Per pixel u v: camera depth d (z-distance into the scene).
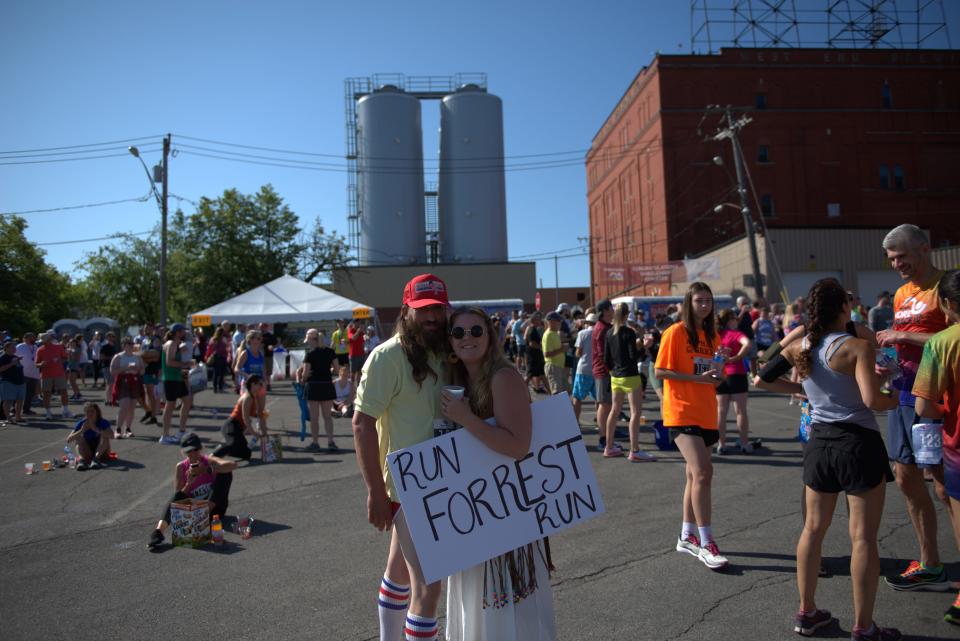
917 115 44.88
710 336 4.53
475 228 48.81
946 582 3.86
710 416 4.43
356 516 5.89
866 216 43.81
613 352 7.73
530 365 12.94
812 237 33.06
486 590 2.59
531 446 2.73
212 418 12.72
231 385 20.25
